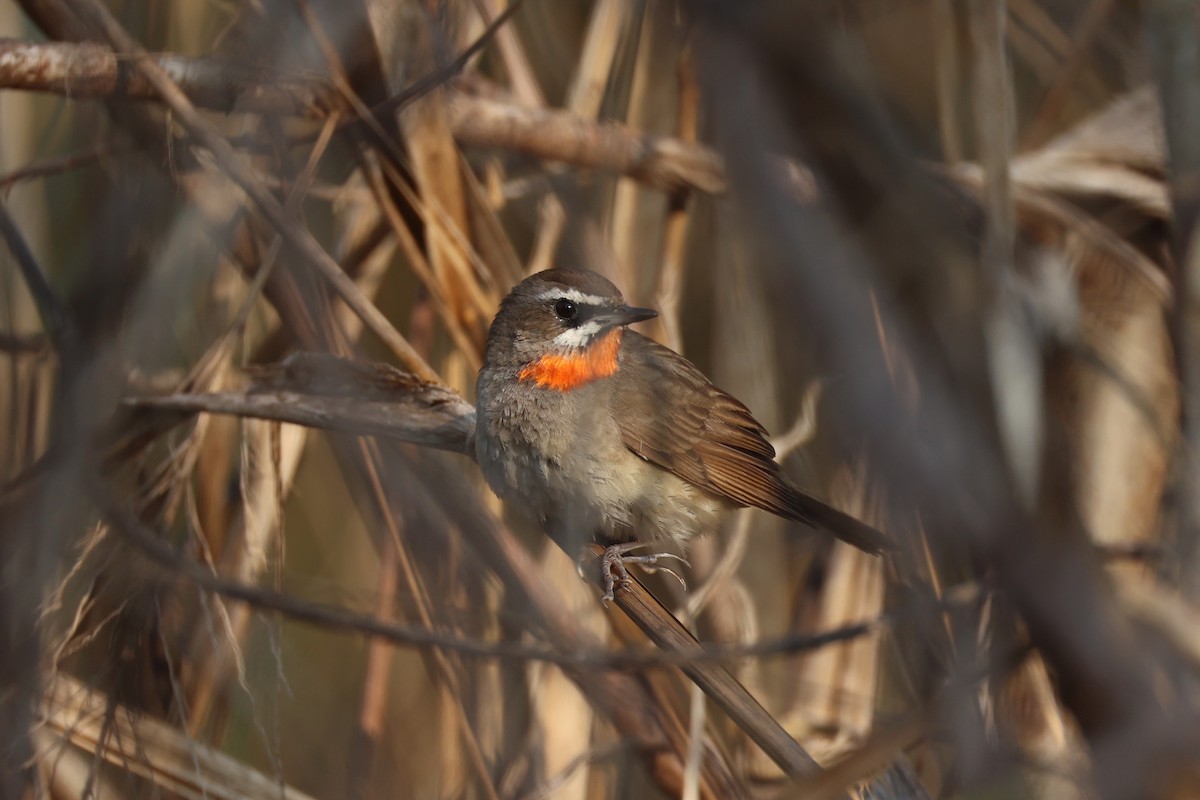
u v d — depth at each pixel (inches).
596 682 411.8
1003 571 202.4
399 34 406.0
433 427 389.4
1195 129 296.4
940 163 392.2
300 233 364.2
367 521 451.8
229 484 447.2
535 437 392.2
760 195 205.5
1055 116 517.3
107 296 327.0
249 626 425.1
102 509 333.1
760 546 474.3
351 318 477.1
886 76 436.1
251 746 473.7
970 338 269.1
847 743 425.1
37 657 331.6
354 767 448.5
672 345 461.4
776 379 474.6
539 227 487.5
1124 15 486.6
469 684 431.5
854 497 397.1
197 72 369.7
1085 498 410.3
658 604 340.8
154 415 377.1
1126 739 195.0
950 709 246.4
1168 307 407.8
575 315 395.2
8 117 448.1
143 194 343.3
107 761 392.8
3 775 334.0
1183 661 207.6
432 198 415.2
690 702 418.9
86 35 364.8
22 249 389.7
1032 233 469.4
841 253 206.7
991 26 298.0
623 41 449.7
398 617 445.1
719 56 206.5
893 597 426.9
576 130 449.4
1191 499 295.4
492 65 522.6
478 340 422.3
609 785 447.8
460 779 440.5
